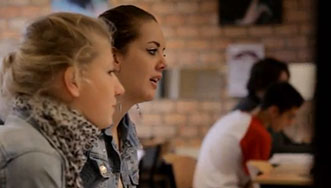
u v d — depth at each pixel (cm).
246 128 302
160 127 643
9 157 108
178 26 638
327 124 57
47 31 115
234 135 302
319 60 58
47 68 113
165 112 641
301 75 546
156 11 639
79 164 114
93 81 117
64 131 113
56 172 109
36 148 109
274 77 333
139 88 157
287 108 309
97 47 118
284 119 313
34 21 118
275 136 371
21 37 119
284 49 620
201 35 635
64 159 112
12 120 115
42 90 113
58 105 113
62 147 112
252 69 341
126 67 156
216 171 303
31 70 113
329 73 57
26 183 106
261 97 334
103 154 137
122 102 157
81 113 117
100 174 135
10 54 117
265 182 270
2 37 653
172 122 640
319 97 58
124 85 157
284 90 311
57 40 114
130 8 159
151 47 158
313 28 58
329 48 57
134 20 156
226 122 311
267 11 621
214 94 633
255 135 300
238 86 628
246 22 625
